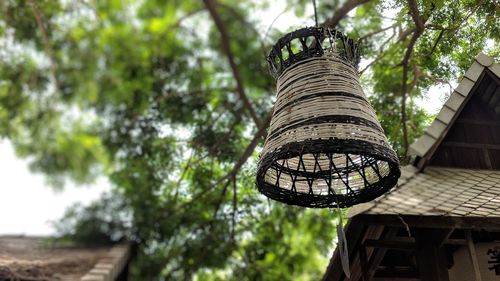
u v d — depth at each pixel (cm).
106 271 475
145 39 793
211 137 758
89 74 695
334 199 261
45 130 731
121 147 765
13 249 581
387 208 338
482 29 493
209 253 792
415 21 470
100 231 669
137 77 771
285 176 269
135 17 852
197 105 765
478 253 400
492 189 398
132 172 757
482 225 330
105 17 805
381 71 681
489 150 477
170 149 766
